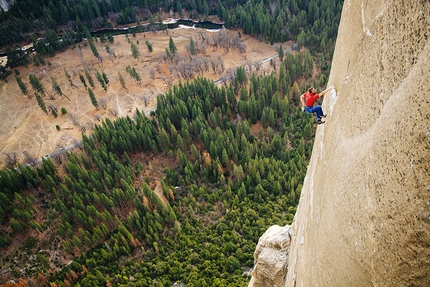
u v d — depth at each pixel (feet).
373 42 39.37
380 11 38.27
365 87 39.93
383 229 29.14
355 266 34.40
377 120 34.71
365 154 35.04
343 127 46.50
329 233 43.14
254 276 109.29
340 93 52.01
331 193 45.65
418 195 25.22
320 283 45.06
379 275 30.01
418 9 28.60
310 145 281.95
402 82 30.60
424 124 24.98
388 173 29.25
